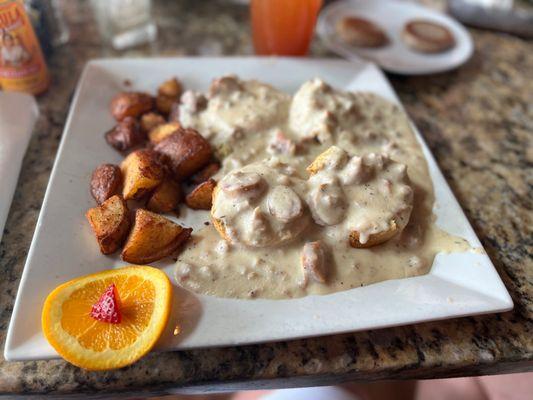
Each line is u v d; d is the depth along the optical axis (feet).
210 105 1.05
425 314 0.71
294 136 1.02
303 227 0.80
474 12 1.64
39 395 0.67
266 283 0.76
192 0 1.61
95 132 0.99
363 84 1.22
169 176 0.89
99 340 0.64
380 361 0.72
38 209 0.89
